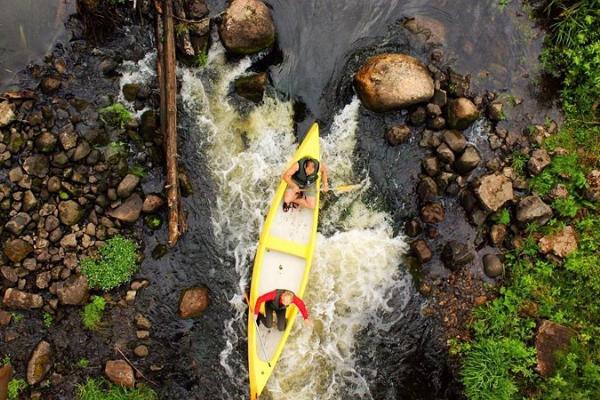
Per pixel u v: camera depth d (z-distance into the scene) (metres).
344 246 9.65
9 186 8.59
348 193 9.88
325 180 9.38
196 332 8.99
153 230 9.19
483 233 9.77
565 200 9.69
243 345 9.08
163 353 8.82
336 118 10.05
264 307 8.50
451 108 9.88
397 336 9.41
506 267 9.68
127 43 9.62
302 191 9.13
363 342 9.36
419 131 10.07
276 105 9.95
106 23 9.45
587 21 9.96
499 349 9.02
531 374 8.95
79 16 9.48
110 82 9.41
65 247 8.65
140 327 8.81
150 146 9.30
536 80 10.47
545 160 9.82
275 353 8.61
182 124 9.63
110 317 8.78
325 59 10.21
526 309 9.35
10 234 8.52
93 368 8.59
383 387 9.26
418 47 10.39
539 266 9.53
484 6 10.67
